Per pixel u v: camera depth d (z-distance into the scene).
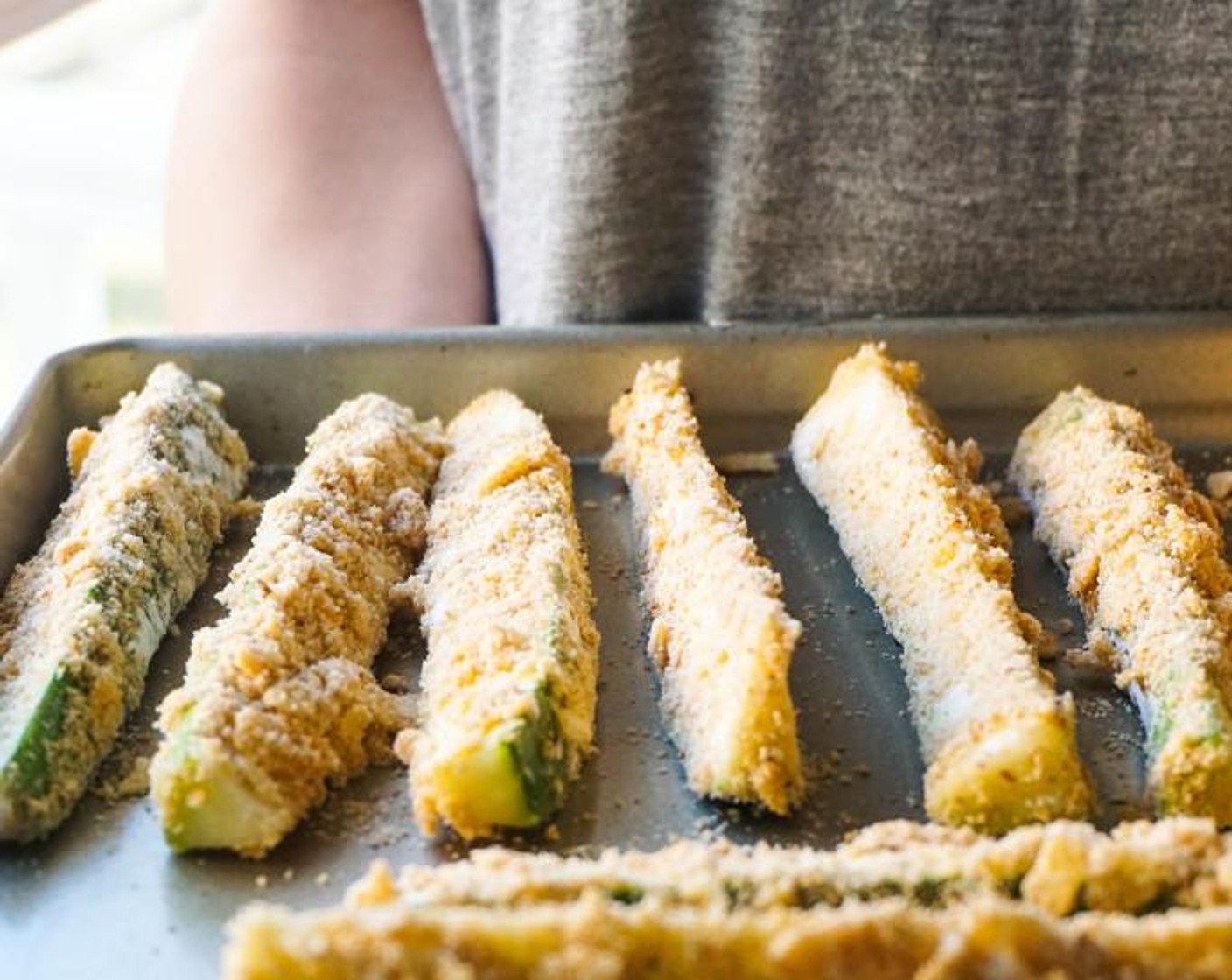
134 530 0.40
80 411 0.45
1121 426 0.44
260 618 0.37
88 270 0.83
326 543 0.40
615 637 0.40
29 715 0.35
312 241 0.52
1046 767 0.34
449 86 0.53
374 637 0.39
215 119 0.54
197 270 0.52
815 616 0.41
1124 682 0.38
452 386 0.46
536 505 0.41
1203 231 0.47
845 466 0.44
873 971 0.28
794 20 0.45
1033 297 0.48
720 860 0.31
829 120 0.46
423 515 0.42
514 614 0.37
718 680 0.36
